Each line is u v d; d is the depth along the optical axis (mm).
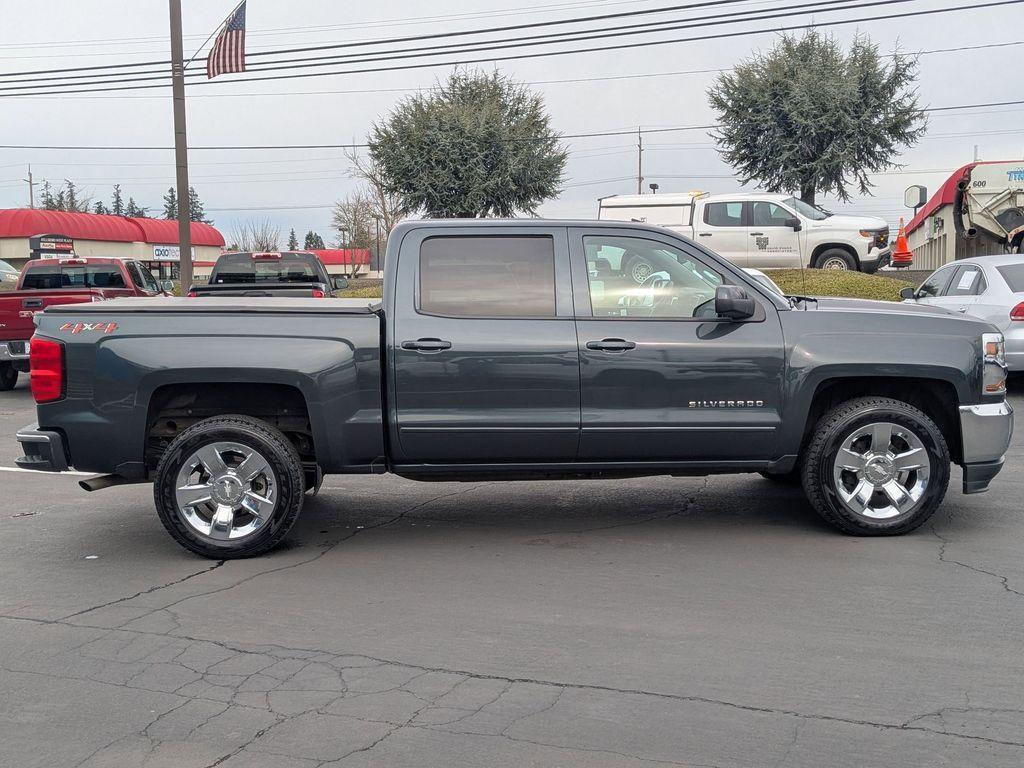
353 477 8797
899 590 5367
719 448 6363
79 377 6188
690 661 4441
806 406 6328
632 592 5418
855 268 21297
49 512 7723
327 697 4137
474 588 5551
